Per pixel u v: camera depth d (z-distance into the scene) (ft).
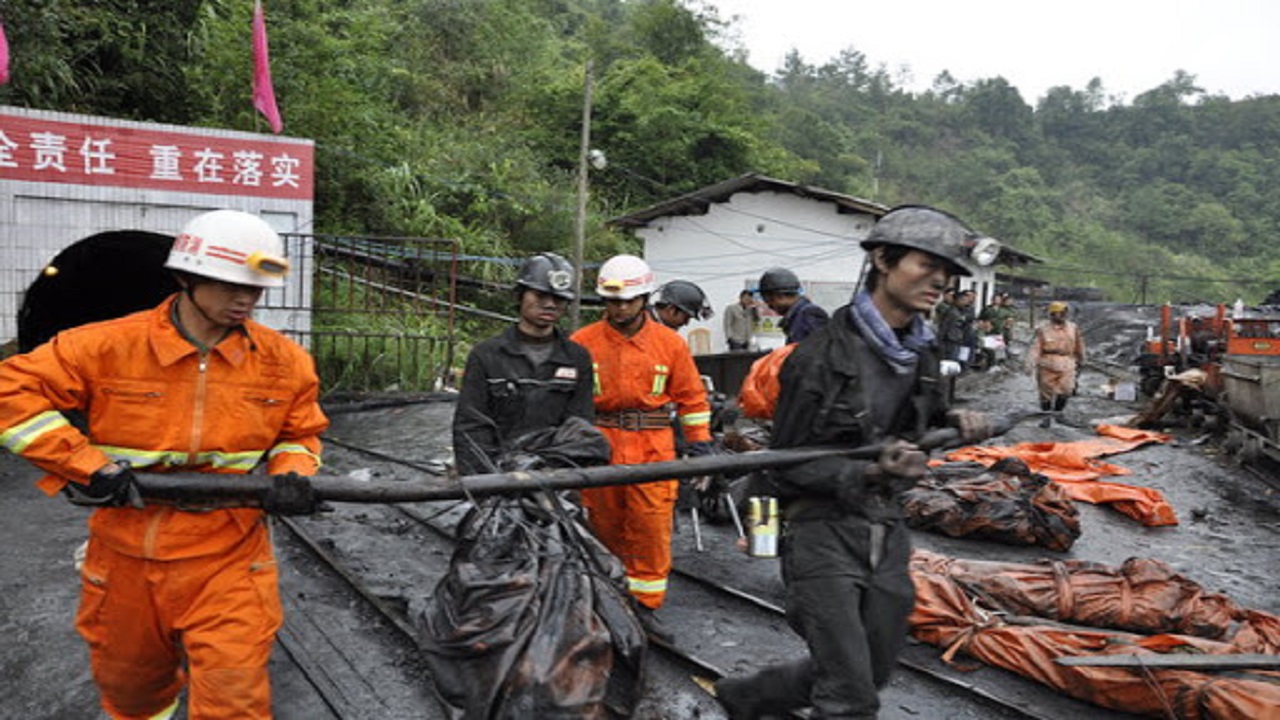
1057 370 40.24
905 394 8.96
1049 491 21.48
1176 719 11.73
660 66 98.12
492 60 100.07
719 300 70.33
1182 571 20.07
